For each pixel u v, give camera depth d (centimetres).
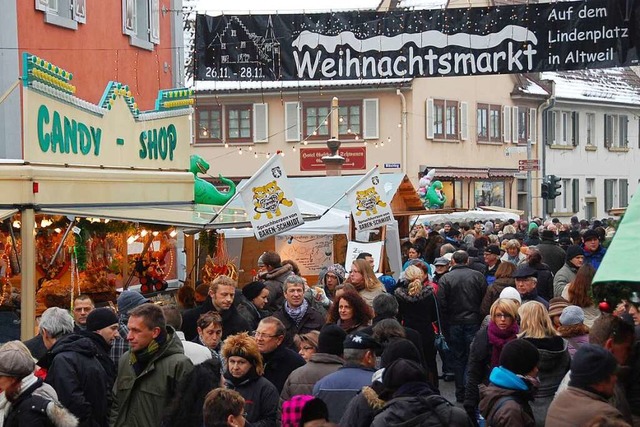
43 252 1642
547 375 977
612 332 881
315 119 5312
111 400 987
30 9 2016
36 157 1444
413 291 1569
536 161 4356
